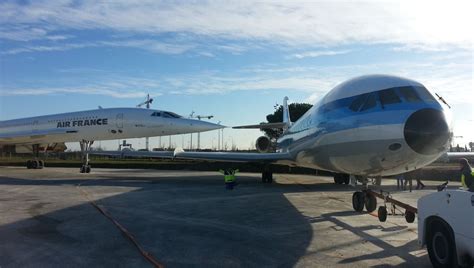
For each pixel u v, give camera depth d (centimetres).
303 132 1550
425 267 655
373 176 1198
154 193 1727
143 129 3150
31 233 892
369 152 1030
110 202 1420
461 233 589
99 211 1211
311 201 1492
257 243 811
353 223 1040
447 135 916
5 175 2861
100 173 3278
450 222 611
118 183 2227
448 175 2822
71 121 3322
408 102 981
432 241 662
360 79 1175
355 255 722
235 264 662
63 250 745
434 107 945
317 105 1441
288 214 1183
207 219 1092
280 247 778
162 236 870
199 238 853
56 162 4656
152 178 2692
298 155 1659
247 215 1162
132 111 3216
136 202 1428
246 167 3981
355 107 1107
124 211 1218
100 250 748
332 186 2183
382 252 744
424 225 680
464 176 946
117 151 2612
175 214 1172
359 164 1107
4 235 870
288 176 3300
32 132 3456
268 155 1977
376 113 1015
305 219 1099
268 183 2397
